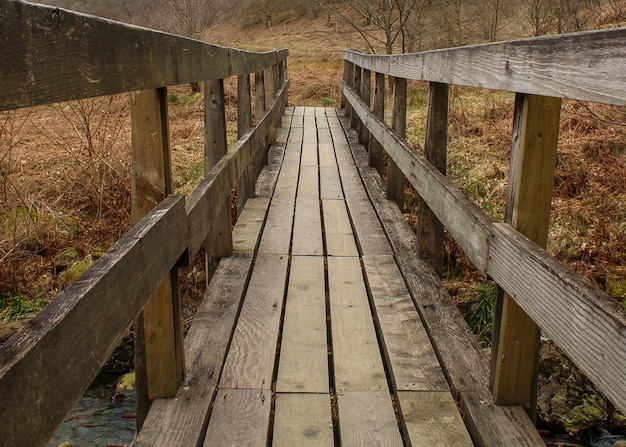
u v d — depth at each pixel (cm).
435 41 1700
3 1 96
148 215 190
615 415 355
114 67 148
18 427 94
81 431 351
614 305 127
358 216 513
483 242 221
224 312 321
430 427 225
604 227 543
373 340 301
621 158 679
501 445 209
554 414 354
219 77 321
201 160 833
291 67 2380
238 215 522
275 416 236
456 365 263
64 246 585
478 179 701
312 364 277
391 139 451
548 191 202
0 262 521
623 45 122
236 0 5041
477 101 1061
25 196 621
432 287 353
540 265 164
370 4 1781
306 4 5059
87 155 769
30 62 105
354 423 230
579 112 787
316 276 388
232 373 264
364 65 722
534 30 1279
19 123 1007
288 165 723
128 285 152
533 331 222
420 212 391
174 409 232
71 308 114
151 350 237
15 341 100
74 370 116
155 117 215
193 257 240
